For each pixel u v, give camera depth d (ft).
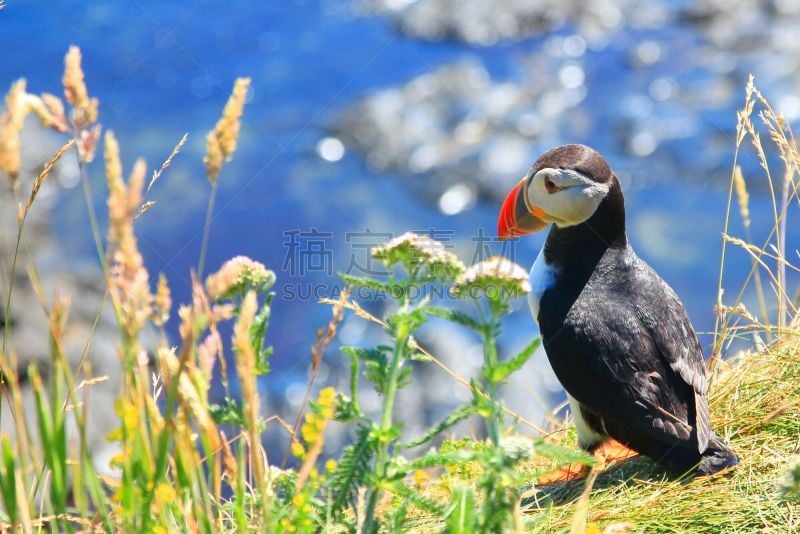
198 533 13.37
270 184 62.08
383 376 13.93
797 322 24.99
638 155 65.87
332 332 15.28
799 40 76.54
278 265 54.24
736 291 52.13
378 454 13.82
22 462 13.58
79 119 12.08
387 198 61.87
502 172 63.36
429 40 82.02
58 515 13.15
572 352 21.66
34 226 53.21
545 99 72.84
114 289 12.53
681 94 72.08
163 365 13.00
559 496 21.11
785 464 19.57
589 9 83.56
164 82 75.00
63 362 13.15
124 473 13.08
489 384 13.03
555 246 23.59
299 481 13.67
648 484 20.11
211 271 53.21
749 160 63.05
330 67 77.46
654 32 81.51
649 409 20.63
